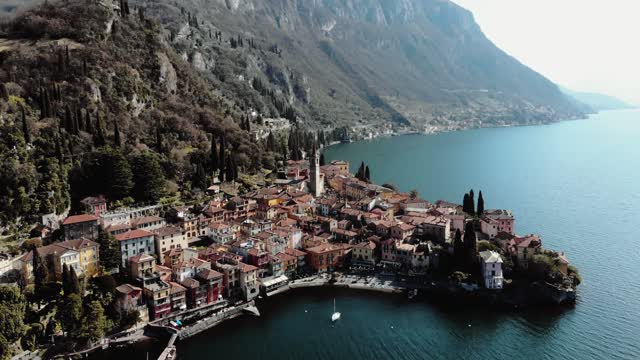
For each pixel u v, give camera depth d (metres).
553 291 171.00
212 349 146.38
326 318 163.88
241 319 164.38
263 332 155.88
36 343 140.75
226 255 186.00
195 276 171.25
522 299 172.00
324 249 199.38
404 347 147.62
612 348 144.88
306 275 195.00
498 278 175.25
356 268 198.62
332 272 197.50
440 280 186.62
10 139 198.88
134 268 166.88
